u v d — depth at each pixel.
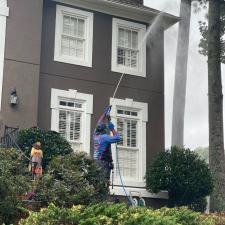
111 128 11.83
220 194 16.48
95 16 17.44
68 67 16.52
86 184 10.43
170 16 18.47
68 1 16.91
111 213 7.10
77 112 16.45
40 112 15.73
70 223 6.93
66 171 10.50
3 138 14.09
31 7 15.89
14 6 15.65
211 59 17.42
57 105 16.08
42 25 16.39
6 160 10.38
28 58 15.53
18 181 9.78
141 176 16.97
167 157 15.43
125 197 16.05
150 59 18.17
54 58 16.34
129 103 17.28
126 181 16.45
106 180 11.05
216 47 17.47
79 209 7.21
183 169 15.02
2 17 15.39
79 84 16.58
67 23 16.94
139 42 18.17
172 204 15.74
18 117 15.00
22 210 8.99
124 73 17.47
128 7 17.64
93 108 16.66
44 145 13.63
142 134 17.33
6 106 14.93
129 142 17.12
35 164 12.62
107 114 12.13
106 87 17.05
